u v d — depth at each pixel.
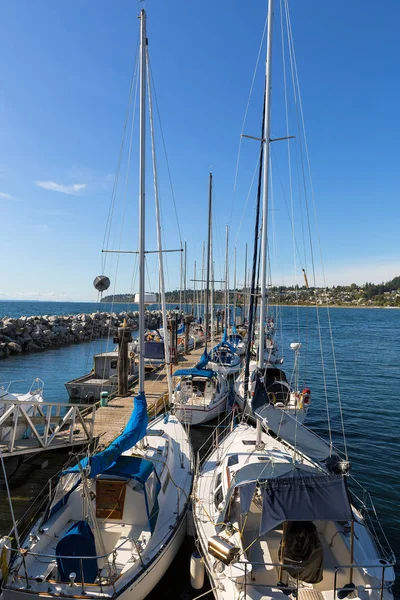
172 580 7.78
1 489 10.61
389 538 9.42
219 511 7.75
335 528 6.93
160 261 14.34
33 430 11.20
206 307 23.92
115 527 7.25
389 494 11.53
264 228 9.81
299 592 6.09
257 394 9.45
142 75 9.46
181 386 17.47
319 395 23.34
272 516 5.88
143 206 9.68
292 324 82.94
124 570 6.18
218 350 26.30
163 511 8.07
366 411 20.08
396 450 14.91
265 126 9.81
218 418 16.53
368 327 76.75
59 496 7.36
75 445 12.52
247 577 6.12
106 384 20.22
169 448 10.12
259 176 11.55
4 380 27.53
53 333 45.69
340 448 15.07
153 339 31.55
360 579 6.09
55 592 5.68
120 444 7.42
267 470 7.59
